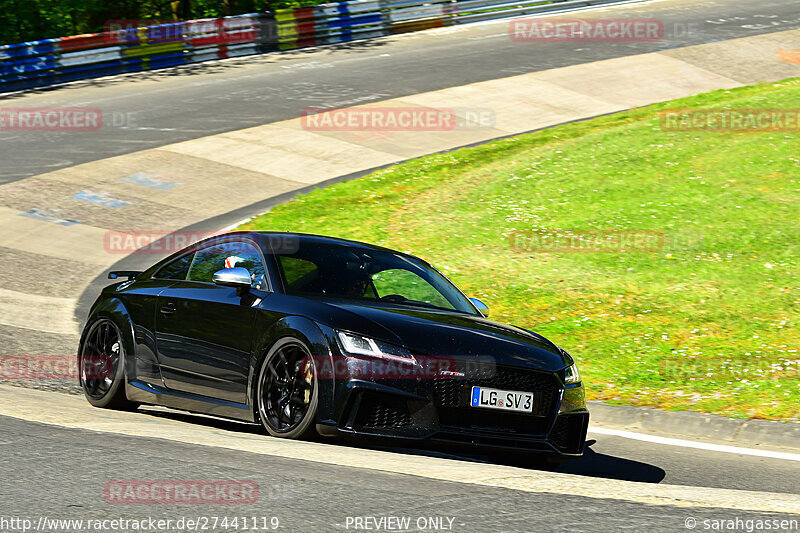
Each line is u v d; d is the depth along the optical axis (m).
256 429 16.42
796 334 25.30
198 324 15.95
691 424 19.58
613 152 44.31
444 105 58.91
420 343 13.96
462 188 41.47
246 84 64.25
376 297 16.02
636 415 20.17
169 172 45.69
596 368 23.45
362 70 68.25
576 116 57.00
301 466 12.16
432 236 35.56
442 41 78.94
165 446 12.83
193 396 16.02
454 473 12.51
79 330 26.42
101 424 14.35
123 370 17.17
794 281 29.12
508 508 10.76
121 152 48.31
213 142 50.62
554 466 15.80
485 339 14.58
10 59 63.00
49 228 37.44
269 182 45.25
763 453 17.56
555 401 14.50
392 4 81.81
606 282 30.11
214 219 39.88
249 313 15.18
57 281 31.78
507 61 70.25
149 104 58.91
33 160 46.50
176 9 89.81
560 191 39.78
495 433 14.05
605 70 67.19
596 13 89.00
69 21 83.56
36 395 18.02
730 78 65.31
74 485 10.82
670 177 40.16
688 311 27.38
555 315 27.64
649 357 24.09
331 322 14.16
